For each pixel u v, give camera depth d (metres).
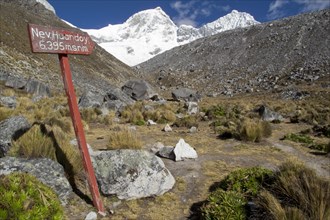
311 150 12.38
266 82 90.69
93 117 18.39
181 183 8.09
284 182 6.09
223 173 8.91
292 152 11.80
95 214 6.21
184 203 7.13
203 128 16.88
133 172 7.23
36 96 30.22
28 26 5.19
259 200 5.85
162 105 28.88
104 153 7.51
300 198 5.59
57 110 19.27
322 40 107.56
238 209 5.85
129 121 18.66
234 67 118.75
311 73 85.56
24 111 17.42
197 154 10.71
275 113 22.66
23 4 127.12
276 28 137.50
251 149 11.84
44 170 6.46
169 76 125.75
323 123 20.00
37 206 4.78
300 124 20.61
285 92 65.06
